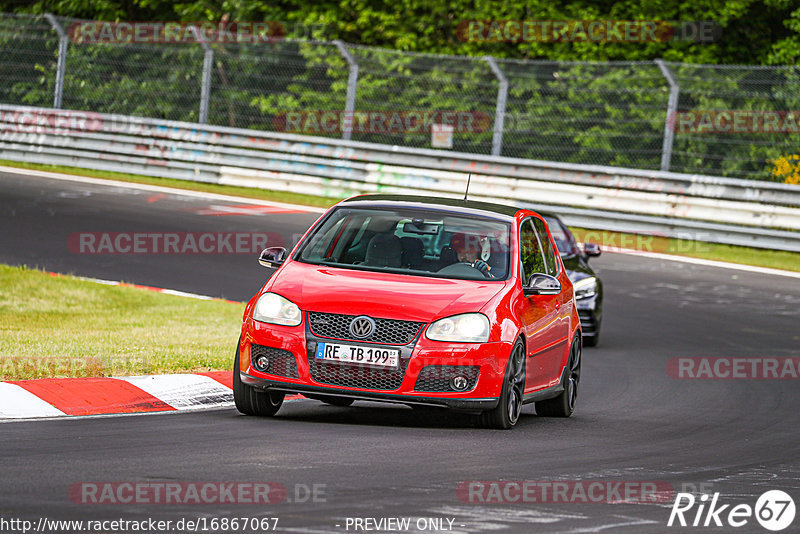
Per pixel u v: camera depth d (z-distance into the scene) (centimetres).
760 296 6875
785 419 3759
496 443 2966
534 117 10150
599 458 2833
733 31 12169
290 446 2723
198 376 3659
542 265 3609
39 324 4825
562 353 3638
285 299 3130
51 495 2116
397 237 3394
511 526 2062
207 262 6900
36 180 9356
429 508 2159
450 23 12362
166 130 10012
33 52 11094
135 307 5469
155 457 2514
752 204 8400
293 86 10875
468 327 3083
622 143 10081
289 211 8725
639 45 11456
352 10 12625
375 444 2820
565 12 11844
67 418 3031
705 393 4272
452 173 9181
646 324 5962
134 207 8419
